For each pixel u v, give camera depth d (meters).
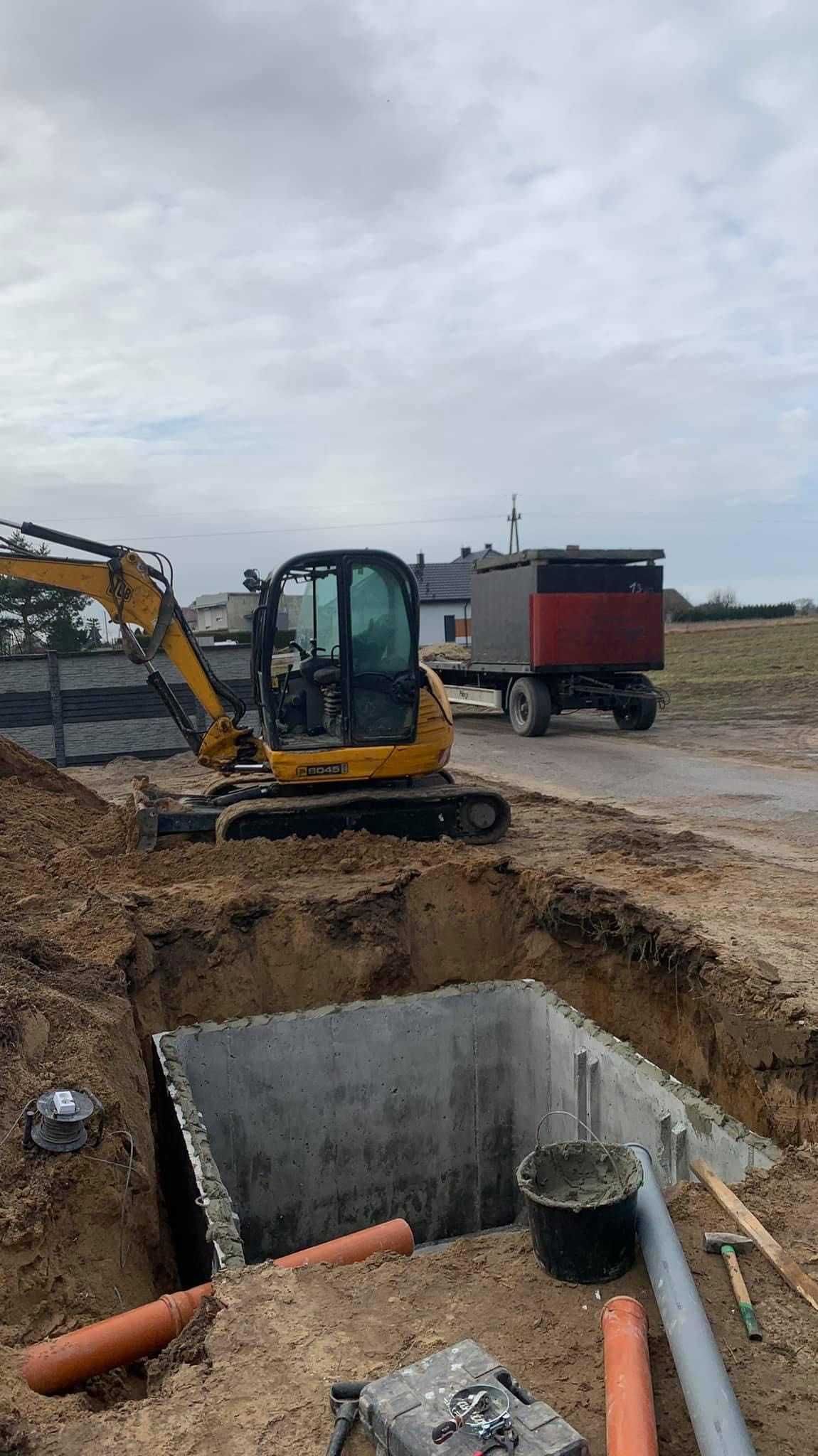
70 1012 6.34
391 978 8.94
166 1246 6.09
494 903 9.45
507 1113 8.48
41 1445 3.24
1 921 7.70
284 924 8.77
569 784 15.87
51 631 38.94
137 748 20.23
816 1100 6.40
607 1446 2.99
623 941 8.62
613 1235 3.95
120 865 9.91
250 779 11.70
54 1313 4.44
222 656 20.34
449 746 10.81
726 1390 3.17
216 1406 3.38
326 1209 7.95
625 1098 6.81
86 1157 5.23
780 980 7.09
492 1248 4.36
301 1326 3.81
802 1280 3.89
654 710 21.95
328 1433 3.21
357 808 10.50
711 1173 4.74
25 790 12.48
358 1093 7.91
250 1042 7.49
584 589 20.34
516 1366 3.52
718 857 10.74
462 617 60.50
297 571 10.19
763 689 31.08
